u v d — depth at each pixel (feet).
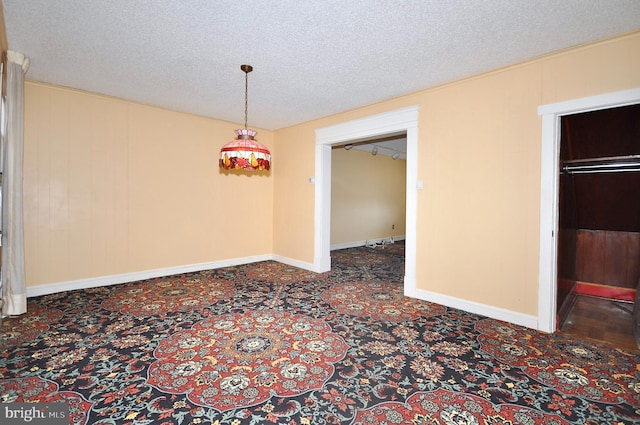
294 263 17.81
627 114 9.48
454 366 7.17
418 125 12.10
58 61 10.00
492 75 10.20
